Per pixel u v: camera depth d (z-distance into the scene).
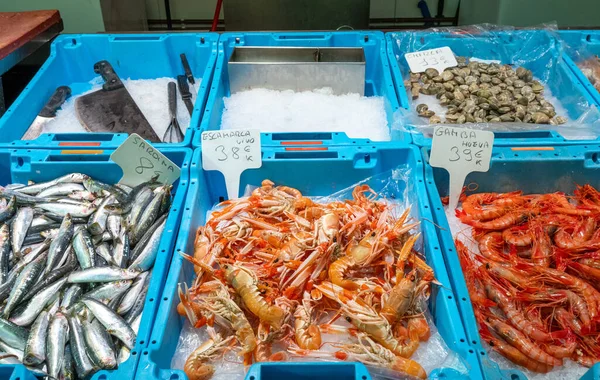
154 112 1.01
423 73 1.07
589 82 0.97
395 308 0.58
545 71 1.08
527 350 0.59
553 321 0.66
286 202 0.76
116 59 1.12
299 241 0.66
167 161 0.80
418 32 1.13
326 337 0.61
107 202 0.78
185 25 1.73
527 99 0.97
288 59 1.07
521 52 1.12
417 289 0.60
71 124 0.97
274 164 0.80
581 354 0.61
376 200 0.82
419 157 0.79
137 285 0.68
